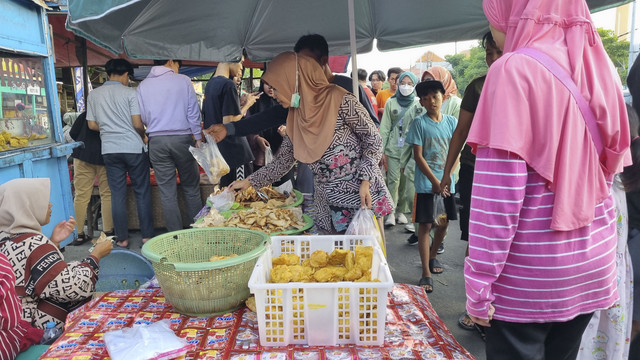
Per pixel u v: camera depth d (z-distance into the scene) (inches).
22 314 74.3
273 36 155.2
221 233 81.0
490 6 52.9
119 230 183.3
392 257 172.4
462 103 111.7
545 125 44.1
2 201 77.8
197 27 137.1
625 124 48.7
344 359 53.1
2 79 136.8
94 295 89.8
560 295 47.4
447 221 144.1
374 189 91.8
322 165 89.1
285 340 56.2
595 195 47.3
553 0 47.8
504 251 45.1
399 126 202.2
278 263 68.5
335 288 54.5
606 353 70.4
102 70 386.6
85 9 67.1
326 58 96.0
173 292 63.6
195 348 55.6
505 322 49.3
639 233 71.2
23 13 145.6
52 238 92.4
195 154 125.4
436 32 147.0
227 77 172.1
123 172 179.5
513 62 45.5
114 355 50.7
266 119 124.3
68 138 215.5
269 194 132.0
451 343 57.4
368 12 146.6
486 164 46.1
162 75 169.9
